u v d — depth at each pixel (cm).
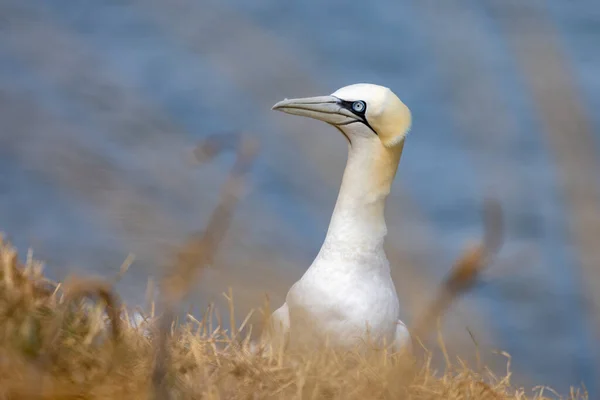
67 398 988
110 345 1067
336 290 1417
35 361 1007
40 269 1147
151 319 1161
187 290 934
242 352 1154
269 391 1082
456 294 998
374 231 1452
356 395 1105
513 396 1288
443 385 1195
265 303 1314
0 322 1030
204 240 901
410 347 1444
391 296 1450
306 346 1341
